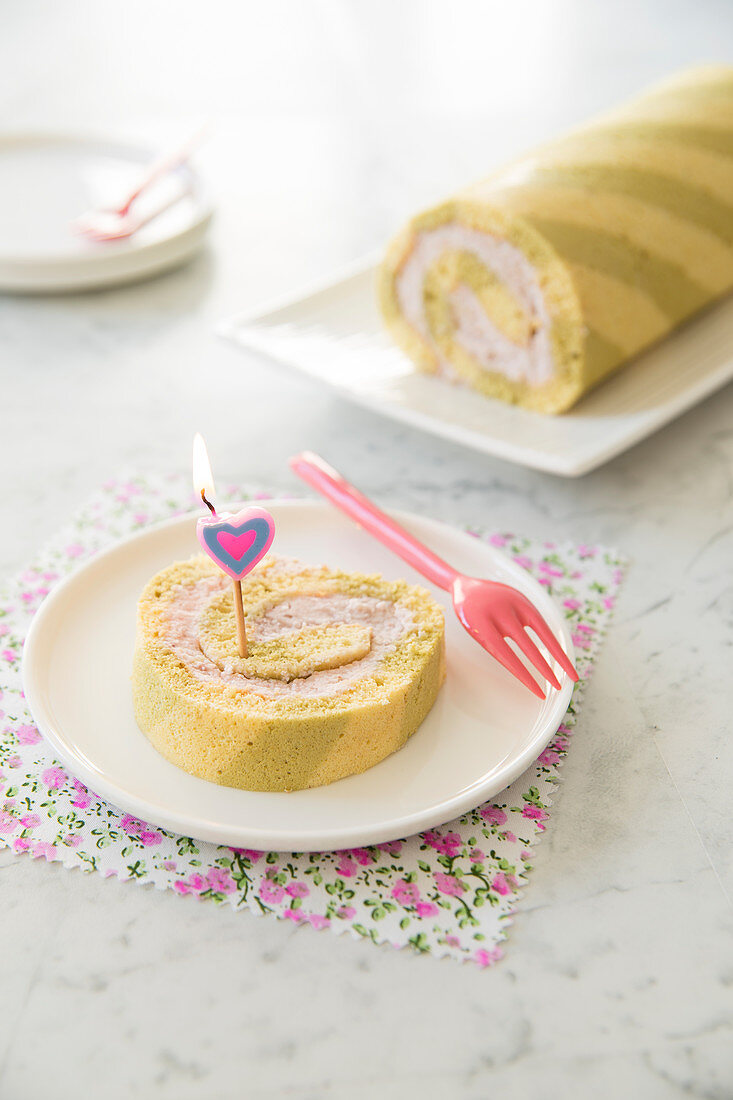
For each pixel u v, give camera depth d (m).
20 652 0.51
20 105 1.13
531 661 0.47
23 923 0.41
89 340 0.74
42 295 0.79
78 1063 0.38
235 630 0.47
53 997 0.40
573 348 0.61
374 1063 0.38
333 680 0.45
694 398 0.62
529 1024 0.39
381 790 0.44
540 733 0.45
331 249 0.84
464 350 0.65
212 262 0.83
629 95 1.11
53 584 0.54
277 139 1.04
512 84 1.17
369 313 0.70
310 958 0.40
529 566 0.56
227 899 0.42
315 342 0.68
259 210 0.91
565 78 1.17
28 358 0.72
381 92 1.16
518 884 0.42
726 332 0.68
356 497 0.54
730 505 0.60
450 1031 0.39
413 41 1.31
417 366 0.67
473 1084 0.38
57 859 0.43
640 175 0.65
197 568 0.49
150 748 0.45
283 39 1.32
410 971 0.40
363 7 1.45
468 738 0.45
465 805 0.42
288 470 0.62
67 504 0.60
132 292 0.79
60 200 0.85
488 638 0.48
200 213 0.81
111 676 0.48
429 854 0.43
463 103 1.12
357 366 0.67
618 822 0.44
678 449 0.64
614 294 0.62
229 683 0.44
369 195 0.93
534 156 0.67
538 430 0.61
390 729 0.44
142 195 0.85
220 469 0.62
